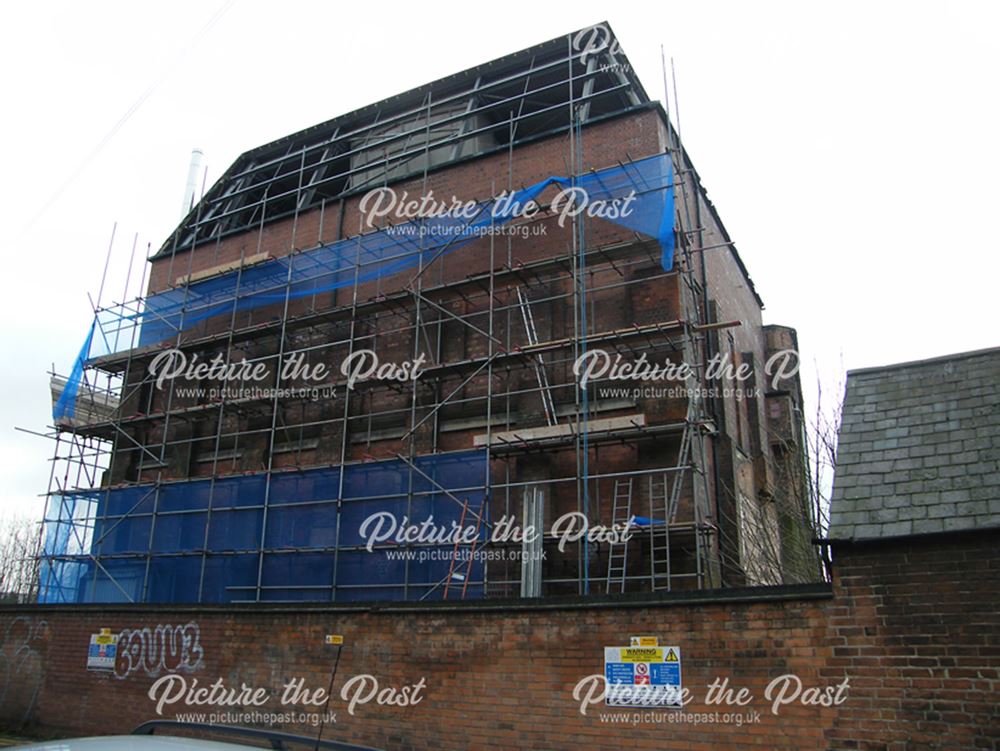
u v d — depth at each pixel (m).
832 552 7.96
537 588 14.17
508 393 15.87
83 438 23.20
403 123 22.16
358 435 18.55
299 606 11.48
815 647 7.84
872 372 9.28
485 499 15.49
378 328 19.25
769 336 24.67
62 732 13.54
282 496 18.23
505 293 17.66
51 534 21.56
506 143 20.50
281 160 24.05
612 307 16.17
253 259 21.94
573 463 15.55
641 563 14.39
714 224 20.86
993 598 7.20
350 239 19.83
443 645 10.00
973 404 8.37
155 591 19.28
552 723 9.01
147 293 24.92
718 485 16.02
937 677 7.24
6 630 15.21
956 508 7.52
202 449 21.34
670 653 8.56
